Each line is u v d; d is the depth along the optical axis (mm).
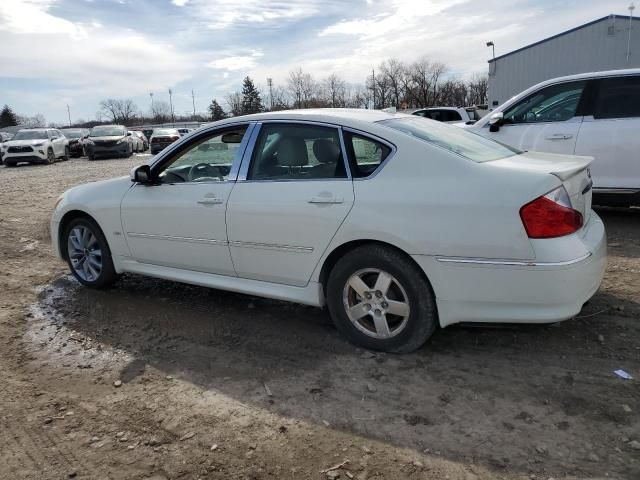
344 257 3504
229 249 4012
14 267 5988
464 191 3137
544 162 3500
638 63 31797
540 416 2801
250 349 3732
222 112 89312
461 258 3129
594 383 3080
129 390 3254
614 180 6316
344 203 3439
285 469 2490
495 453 2539
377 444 2648
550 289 2998
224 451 2637
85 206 4879
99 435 2799
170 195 4316
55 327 4266
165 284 5203
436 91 67438
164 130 28031
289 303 4539
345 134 3574
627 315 3926
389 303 3422
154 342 3922
